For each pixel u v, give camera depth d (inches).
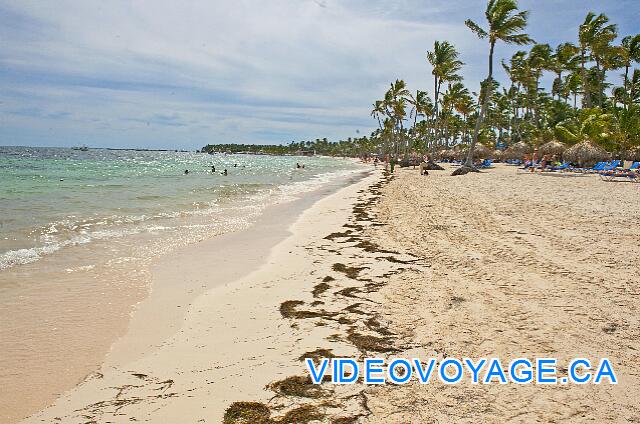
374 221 578.9
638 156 1413.6
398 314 243.1
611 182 978.7
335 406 155.9
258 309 254.5
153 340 213.3
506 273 313.9
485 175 1300.4
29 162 2390.5
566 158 1273.4
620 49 1604.3
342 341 210.2
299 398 161.5
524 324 223.8
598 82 1777.8
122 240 442.9
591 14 1648.6
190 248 417.1
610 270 310.2
